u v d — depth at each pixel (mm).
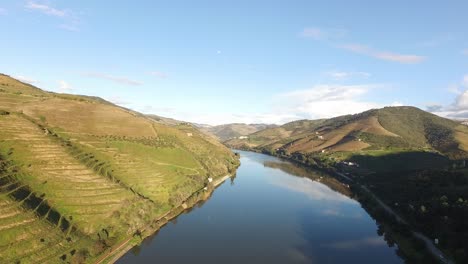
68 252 84062
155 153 177125
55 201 99000
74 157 127125
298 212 151125
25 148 116125
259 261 100000
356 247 113250
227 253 103938
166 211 133500
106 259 90750
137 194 127875
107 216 105062
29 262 75250
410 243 111375
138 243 104938
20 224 82500
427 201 134375
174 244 108125
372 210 150000
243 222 134000
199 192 163750
